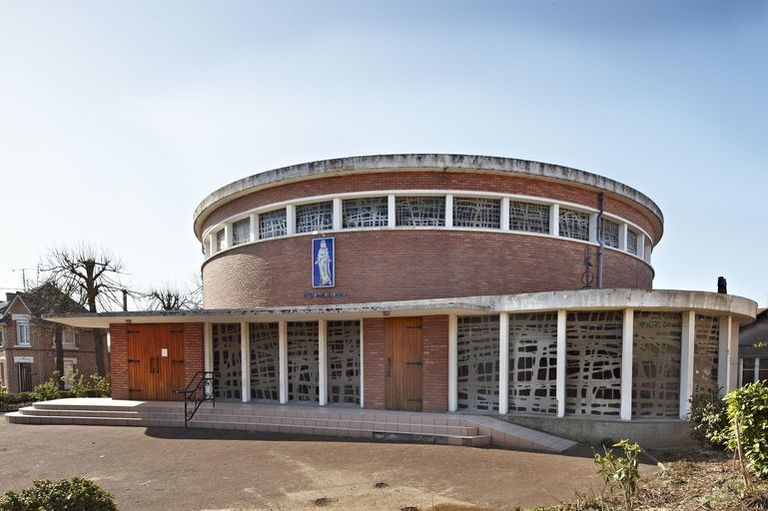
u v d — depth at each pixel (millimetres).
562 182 15086
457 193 14312
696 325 11062
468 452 9625
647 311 10625
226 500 7148
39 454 10000
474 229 14266
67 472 8719
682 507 5719
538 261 14695
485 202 14695
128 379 15039
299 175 14914
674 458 8445
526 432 10375
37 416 13484
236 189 16297
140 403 14031
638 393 10516
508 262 14391
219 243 18875
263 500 7125
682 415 10438
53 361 35219
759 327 20125
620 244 16859
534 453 9523
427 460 9047
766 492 5656
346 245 14539
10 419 13617
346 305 11633
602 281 15820
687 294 10320
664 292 10219
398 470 8438
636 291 10203
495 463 8812
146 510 6816
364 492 7363
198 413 12727
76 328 33781
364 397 12648
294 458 9320
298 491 7461
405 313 11914
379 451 9766
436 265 14086
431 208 14555
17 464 9289
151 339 14945
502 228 14492
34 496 5031
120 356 15172
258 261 15969
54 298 28391
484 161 14117
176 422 12539
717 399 9484
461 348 11938
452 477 8023
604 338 10711
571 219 15617
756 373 19953
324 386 13141
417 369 12250
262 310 12250
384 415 11508
